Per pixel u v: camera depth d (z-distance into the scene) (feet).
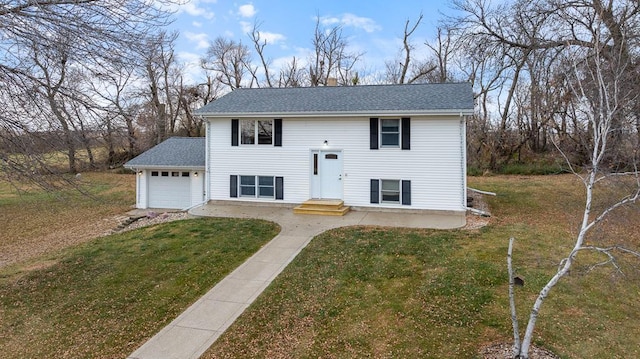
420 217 47.37
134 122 27.09
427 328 20.70
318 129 53.06
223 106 57.21
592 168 19.77
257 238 38.78
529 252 32.35
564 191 66.23
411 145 49.90
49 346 20.10
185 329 21.43
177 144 68.28
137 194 63.62
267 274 29.25
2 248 43.96
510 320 21.13
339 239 37.65
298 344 19.63
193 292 26.32
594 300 23.47
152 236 40.73
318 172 53.57
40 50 19.76
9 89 20.86
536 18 59.41
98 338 20.74
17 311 24.23
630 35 38.63
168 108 117.80
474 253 32.24
